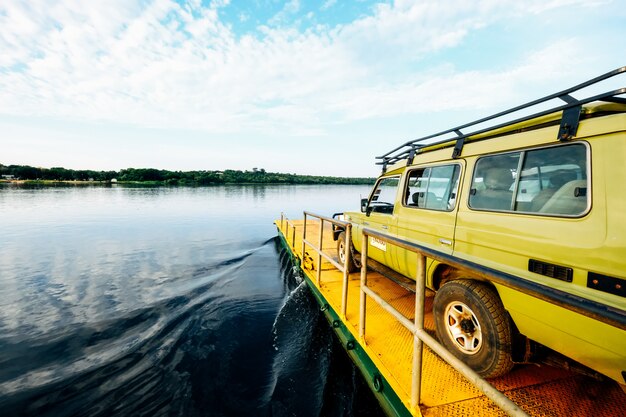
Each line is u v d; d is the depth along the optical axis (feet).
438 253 6.31
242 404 12.33
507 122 8.69
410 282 13.10
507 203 8.38
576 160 6.81
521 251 7.59
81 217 86.02
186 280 29.71
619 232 5.72
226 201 152.46
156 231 63.16
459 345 9.09
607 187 6.08
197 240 52.85
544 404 7.39
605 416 6.98
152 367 14.89
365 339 10.90
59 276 31.40
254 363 15.14
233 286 27.32
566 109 7.11
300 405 12.15
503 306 7.93
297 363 14.94
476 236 9.07
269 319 20.12
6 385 13.53
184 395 12.87
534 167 7.77
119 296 25.11
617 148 6.03
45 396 12.80
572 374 8.54
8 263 37.06
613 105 6.57
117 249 45.27
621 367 5.46
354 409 11.68
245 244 49.21
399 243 7.67
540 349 7.82
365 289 10.17
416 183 12.82
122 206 120.88
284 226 44.55
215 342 17.20
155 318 20.57
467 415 7.11
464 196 9.84
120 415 11.76
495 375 7.98
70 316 21.06
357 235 18.06
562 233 6.73
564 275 6.53
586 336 5.94
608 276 5.71
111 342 17.37
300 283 27.20
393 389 8.51
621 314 3.40
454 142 11.10
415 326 7.06
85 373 14.38
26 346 16.97
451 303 9.30
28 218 83.05
